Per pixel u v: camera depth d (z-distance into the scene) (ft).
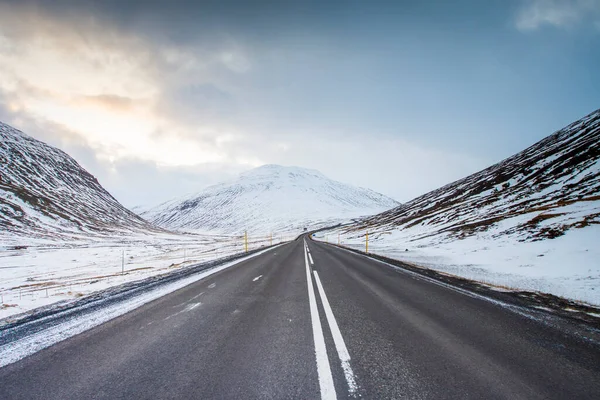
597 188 92.58
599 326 15.08
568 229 61.46
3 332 13.93
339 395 8.38
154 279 32.04
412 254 72.33
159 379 9.38
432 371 9.93
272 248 91.04
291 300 20.84
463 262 53.21
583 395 8.53
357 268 40.27
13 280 50.29
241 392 8.61
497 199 152.15
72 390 8.72
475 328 14.65
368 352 11.52
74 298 23.00
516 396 8.44
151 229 370.73
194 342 12.61
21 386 8.93
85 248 133.28
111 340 12.85
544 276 34.63
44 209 246.68
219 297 21.81
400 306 19.17
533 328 14.69
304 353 11.41
